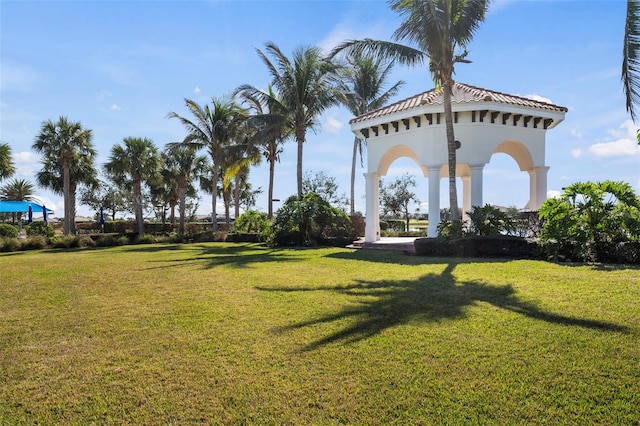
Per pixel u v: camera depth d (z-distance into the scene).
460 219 14.55
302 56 22.50
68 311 7.28
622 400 3.67
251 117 23.25
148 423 3.50
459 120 16.97
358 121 19.95
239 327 6.04
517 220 15.79
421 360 4.62
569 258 11.43
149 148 32.75
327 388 4.03
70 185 33.12
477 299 7.27
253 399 3.86
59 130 29.14
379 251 16.83
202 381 4.25
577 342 5.00
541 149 17.94
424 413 3.56
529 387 3.95
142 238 28.45
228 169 29.91
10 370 4.63
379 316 6.38
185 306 7.45
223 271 11.83
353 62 27.89
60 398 3.96
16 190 48.88
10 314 7.11
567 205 11.59
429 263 12.12
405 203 34.16
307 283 9.41
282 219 21.53
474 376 4.21
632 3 8.33
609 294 7.21
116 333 5.92
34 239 25.14
